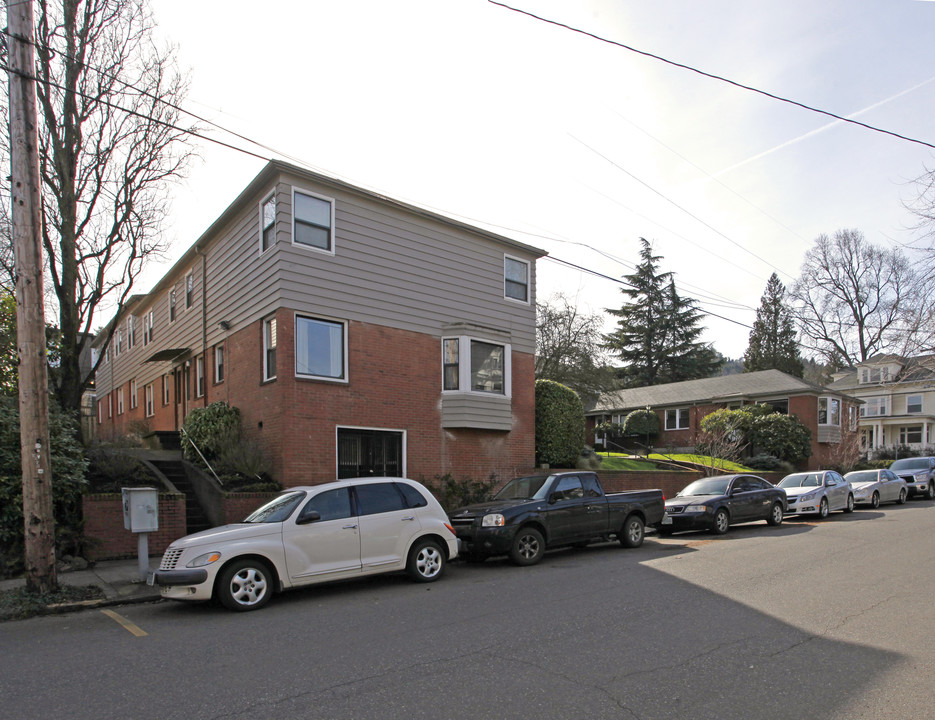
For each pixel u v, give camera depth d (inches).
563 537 475.8
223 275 674.2
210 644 257.3
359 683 207.2
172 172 558.3
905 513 782.5
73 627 293.4
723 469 1023.0
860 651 236.2
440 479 636.1
